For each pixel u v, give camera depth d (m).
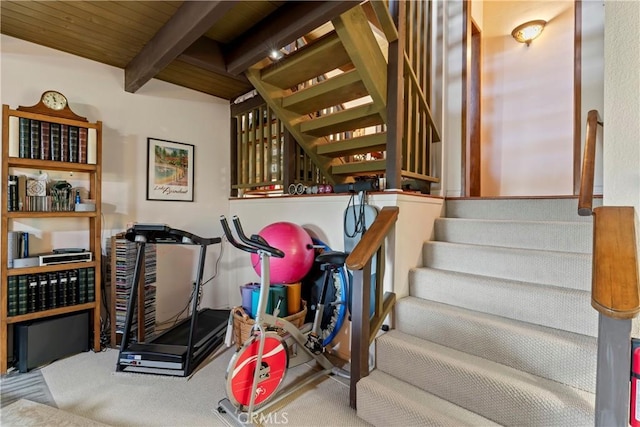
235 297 3.89
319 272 2.84
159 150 3.44
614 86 1.43
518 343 1.69
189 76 3.37
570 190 3.49
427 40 3.11
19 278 2.35
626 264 1.07
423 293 2.34
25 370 2.32
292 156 3.36
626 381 0.97
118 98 3.15
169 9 2.28
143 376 2.29
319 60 2.54
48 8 2.23
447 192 3.29
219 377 2.31
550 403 1.41
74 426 1.71
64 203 2.69
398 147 2.34
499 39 3.96
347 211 2.54
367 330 1.91
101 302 2.98
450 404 1.70
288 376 2.30
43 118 2.47
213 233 3.89
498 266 2.17
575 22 2.78
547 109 3.64
